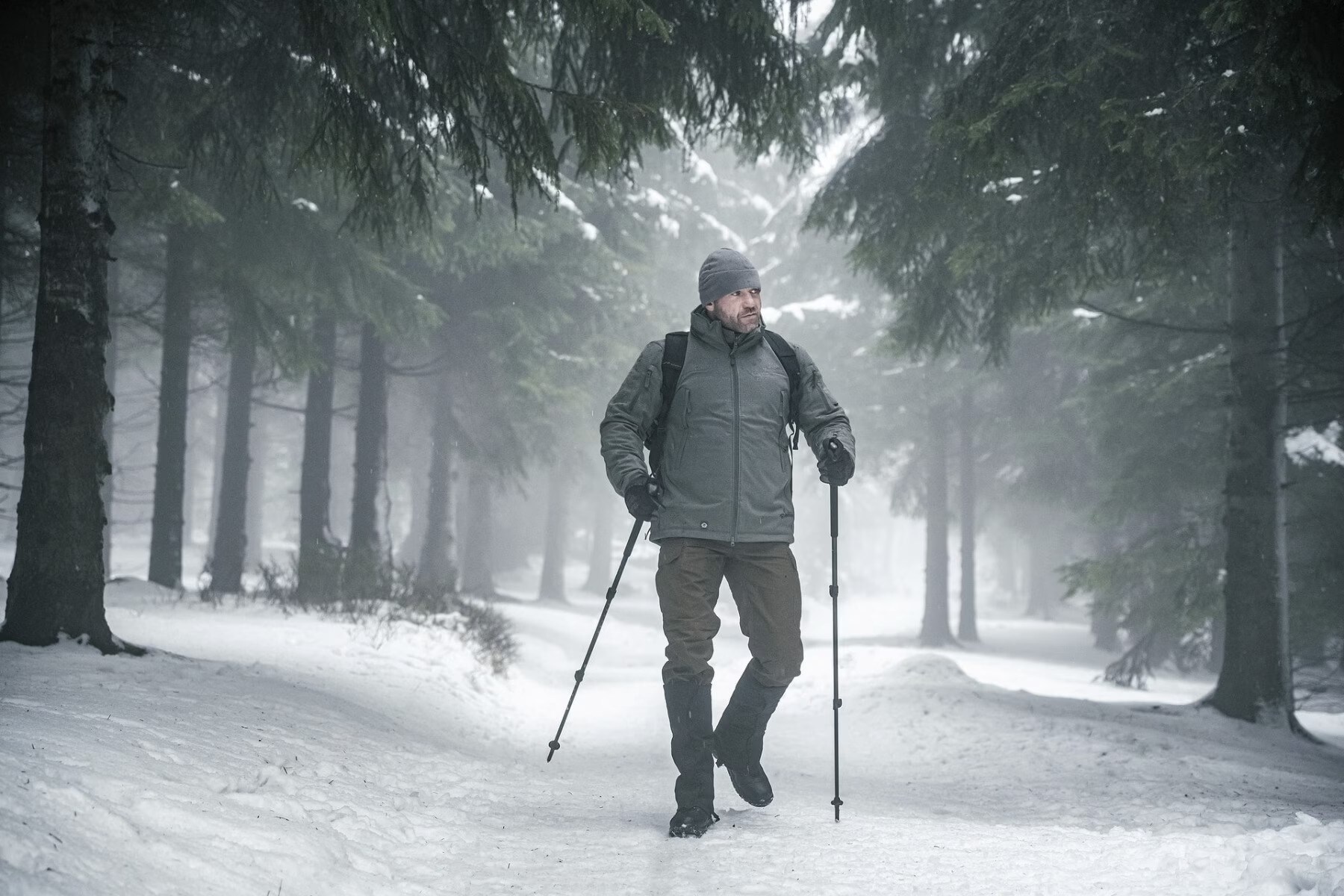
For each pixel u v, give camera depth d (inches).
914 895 124.6
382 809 162.7
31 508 265.6
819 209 460.4
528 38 320.5
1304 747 444.1
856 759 319.9
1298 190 283.7
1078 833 164.9
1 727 141.3
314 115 338.0
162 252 684.1
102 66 276.4
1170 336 702.5
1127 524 1065.5
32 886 86.7
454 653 468.1
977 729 365.4
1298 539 676.7
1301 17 252.8
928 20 421.7
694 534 162.2
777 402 168.1
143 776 135.0
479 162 286.2
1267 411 479.8
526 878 132.4
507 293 838.5
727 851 146.6
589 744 343.9
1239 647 474.9
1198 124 299.0
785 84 328.8
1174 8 319.6
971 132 314.3
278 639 418.0
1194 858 137.3
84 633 266.7
